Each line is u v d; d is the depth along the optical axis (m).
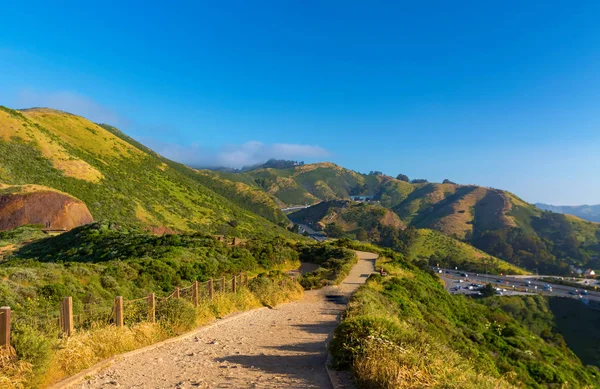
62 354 6.73
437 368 5.83
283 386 6.18
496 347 20.77
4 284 14.03
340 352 7.25
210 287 14.54
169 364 7.58
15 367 5.59
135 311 10.16
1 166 65.88
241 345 9.70
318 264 41.88
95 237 40.19
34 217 54.88
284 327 12.86
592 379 22.09
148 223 72.44
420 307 22.02
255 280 19.67
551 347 28.55
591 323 72.88
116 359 7.70
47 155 78.81
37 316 11.84
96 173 81.69
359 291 17.23
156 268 23.02
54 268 18.91
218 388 6.04
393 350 6.49
